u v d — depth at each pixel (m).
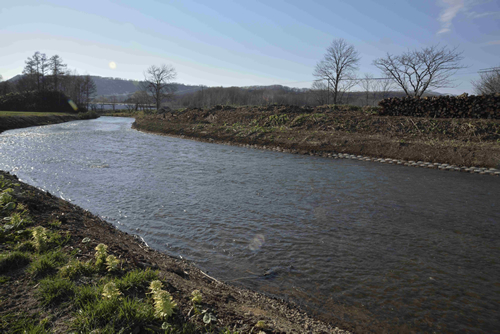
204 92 99.44
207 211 8.72
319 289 4.94
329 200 10.03
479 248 6.53
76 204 8.94
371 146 19.97
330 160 18.53
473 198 10.41
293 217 8.36
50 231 5.10
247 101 82.62
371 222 8.05
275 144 23.73
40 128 38.78
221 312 3.58
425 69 40.12
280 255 6.13
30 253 4.21
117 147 22.62
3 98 80.62
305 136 24.02
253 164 16.67
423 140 20.11
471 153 16.31
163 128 36.34
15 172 13.02
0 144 21.75
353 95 67.81
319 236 7.10
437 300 4.67
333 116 28.55
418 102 25.98
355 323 4.09
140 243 6.44
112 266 4.00
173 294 3.73
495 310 4.45
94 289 3.47
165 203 9.34
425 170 15.52
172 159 17.81
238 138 26.95
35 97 81.94
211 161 17.41
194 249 6.34
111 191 10.55
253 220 8.09
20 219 5.23
